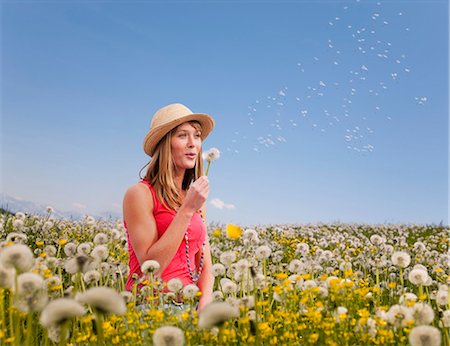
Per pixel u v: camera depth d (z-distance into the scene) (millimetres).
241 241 8375
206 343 2787
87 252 4570
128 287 4293
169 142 4418
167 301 3752
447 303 3523
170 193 4324
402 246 9258
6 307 3252
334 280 3473
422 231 14102
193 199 4031
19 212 7844
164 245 3977
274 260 5980
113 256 5516
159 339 2363
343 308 3160
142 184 4348
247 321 2863
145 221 4176
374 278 6023
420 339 2494
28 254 2639
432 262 6730
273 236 10703
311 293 3480
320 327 2967
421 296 3443
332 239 9336
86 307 3348
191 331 2939
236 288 3891
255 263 4512
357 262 6328
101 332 2240
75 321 3041
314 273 5281
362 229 14680
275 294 3598
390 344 2953
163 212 4281
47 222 8172
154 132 4355
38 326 3240
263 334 2857
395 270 6258
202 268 4527
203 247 4531
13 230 7191
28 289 2594
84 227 9672
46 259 4133
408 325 2898
